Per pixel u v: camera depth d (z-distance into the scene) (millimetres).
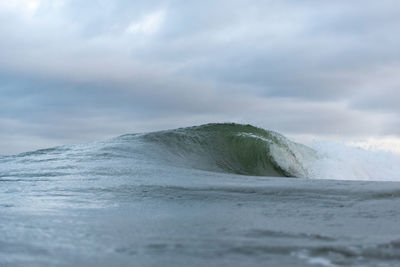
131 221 4113
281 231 3629
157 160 11508
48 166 9734
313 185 6695
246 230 3670
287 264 2527
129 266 2488
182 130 15000
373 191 6020
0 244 2990
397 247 2926
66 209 4906
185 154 13562
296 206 5223
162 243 3082
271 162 14539
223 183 7137
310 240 3219
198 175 8523
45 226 3723
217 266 2492
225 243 3086
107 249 2881
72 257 2668
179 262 2572
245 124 16156
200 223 4035
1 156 12383
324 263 2551
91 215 4488
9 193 6320
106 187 6766
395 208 4988
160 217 4434
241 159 14383
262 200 5672
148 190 6473
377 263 2549
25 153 12633
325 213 4734
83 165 9719
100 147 12625
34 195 6113
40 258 2633
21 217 4227
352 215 4605
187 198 5875
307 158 15164
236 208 5133
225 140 15039
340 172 14453
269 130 16391
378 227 3916
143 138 13969
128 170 8969
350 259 2631
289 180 7617
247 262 2574
